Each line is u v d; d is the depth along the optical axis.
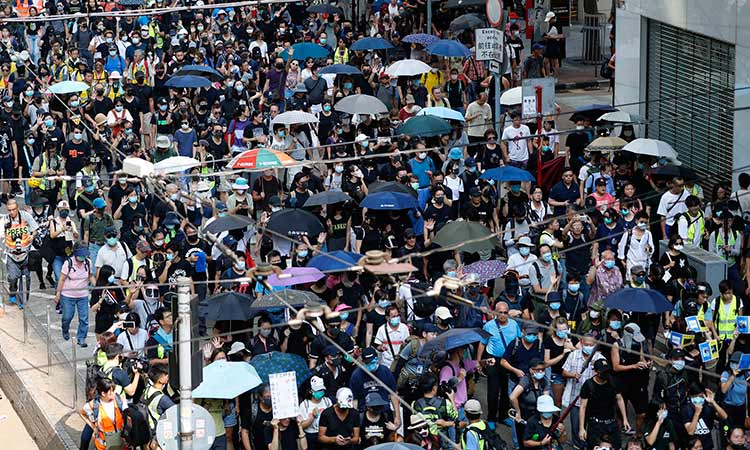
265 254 68.25
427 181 81.06
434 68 103.19
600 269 65.75
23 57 111.69
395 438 53.31
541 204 73.25
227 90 97.25
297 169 84.56
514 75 109.25
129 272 66.81
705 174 88.50
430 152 85.19
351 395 52.84
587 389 55.31
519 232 71.25
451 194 77.56
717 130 86.31
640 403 56.84
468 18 109.75
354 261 63.41
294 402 52.25
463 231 68.62
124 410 54.56
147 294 66.50
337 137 89.56
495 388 58.91
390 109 98.62
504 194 82.56
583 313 61.78
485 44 84.00
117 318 64.25
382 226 72.06
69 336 70.50
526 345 57.56
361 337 63.88
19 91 102.81
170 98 100.75
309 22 123.25
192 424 46.00
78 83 94.31
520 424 55.84
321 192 74.44
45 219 77.75
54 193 82.81
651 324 62.41
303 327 58.91
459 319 61.47
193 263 66.56
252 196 78.81
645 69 95.44
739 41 81.81
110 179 77.00
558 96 111.06
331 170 81.19
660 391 54.78
